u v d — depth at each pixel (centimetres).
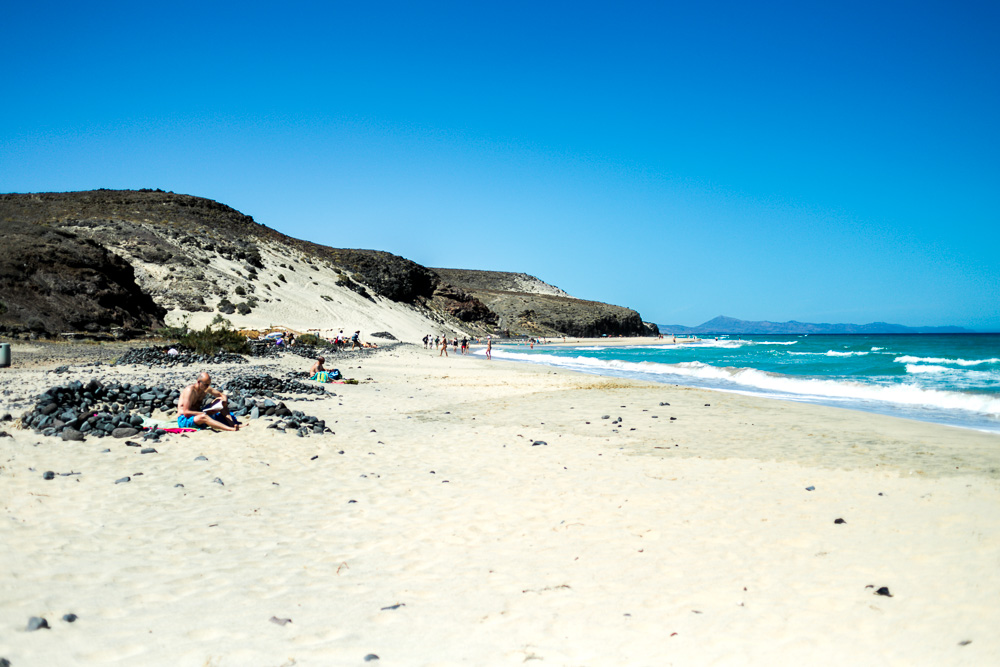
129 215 8181
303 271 9050
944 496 707
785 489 745
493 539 560
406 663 337
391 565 492
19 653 320
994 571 471
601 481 786
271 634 364
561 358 5169
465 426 1272
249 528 570
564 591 443
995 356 5256
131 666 319
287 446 940
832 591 441
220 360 2645
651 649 358
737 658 348
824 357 5341
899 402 1950
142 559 476
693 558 511
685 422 1352
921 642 365
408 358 4256
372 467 847
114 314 4259
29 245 4116
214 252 7694
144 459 800
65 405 1037
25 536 500
